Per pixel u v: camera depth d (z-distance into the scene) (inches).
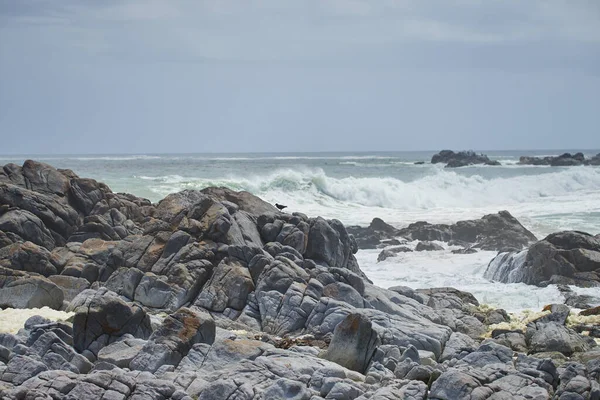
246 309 1320.1
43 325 978.1
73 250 1537.9
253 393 801.6
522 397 791.7
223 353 946.7
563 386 843.4
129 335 1017.5
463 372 817.5
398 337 1133.1
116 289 1366.9
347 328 978.1
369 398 786.2
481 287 1749.5
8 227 1549.0
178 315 983.6
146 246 1434.5
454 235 2470.5
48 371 814.5
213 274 1371.8
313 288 1314.0
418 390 800.9
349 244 1644.9
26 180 1672.0
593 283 1715.1
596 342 1205.7
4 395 761.0
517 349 1172.5
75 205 1694.1
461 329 1318.9
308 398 803.4
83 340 1003.3
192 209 1498.5
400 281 1846.7
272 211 1706.4
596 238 1830.7
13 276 1400.1
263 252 1413.6
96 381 792.9
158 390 795.4
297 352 977.5
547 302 1601.9
